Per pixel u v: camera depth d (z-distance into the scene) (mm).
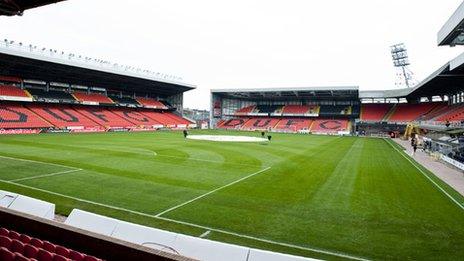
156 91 77500
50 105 56438
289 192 14781
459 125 32688
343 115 74312
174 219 10727
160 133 53625
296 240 9328
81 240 4719
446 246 9094
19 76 53375
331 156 28328
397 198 14273
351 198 14055
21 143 30078
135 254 4254
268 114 80062
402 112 67812
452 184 17672
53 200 12273
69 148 27625
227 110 85312
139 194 13547
